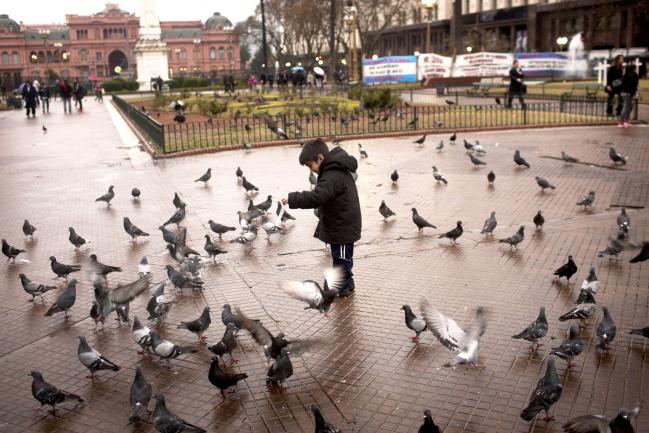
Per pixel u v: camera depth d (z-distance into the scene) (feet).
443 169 52.95
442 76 146.82
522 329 21.79
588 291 21.86
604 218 35.60
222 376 17.71
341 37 268.62
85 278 28.76
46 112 139.74
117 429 16.72
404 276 27.53
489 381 18.51
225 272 28.76
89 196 46.60
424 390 18.15
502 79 153.28
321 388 18.45
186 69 414.00
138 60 212.84
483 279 26.76
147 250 32.81
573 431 14.16
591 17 186.39
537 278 26.58
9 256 31.09
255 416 17.11
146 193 46.98
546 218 36.22
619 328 21.52
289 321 23.13
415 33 289.94
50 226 38.19
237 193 45.85
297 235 34.60
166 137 80.59
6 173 57.77
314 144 23.58
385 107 100.99
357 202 24.43
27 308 25.35
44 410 17.76
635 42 174.40
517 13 217.15
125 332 22.75
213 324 23.12
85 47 398.21
